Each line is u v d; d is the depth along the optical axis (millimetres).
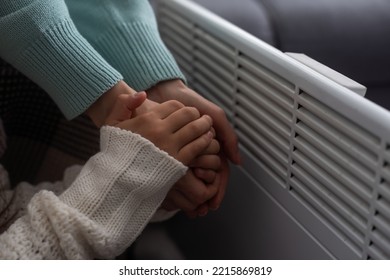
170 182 548
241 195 711
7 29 577
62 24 590
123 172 529
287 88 559
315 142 527
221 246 797
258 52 603
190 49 818
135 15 689
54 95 615
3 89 792
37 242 515
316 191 543
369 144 451
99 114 603
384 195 444
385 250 457
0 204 661
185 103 644
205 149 599
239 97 677
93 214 532
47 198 528
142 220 563
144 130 556
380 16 830
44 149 848
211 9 839
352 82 521
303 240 578
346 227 508
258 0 874
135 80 654
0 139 758
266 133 623
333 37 796
